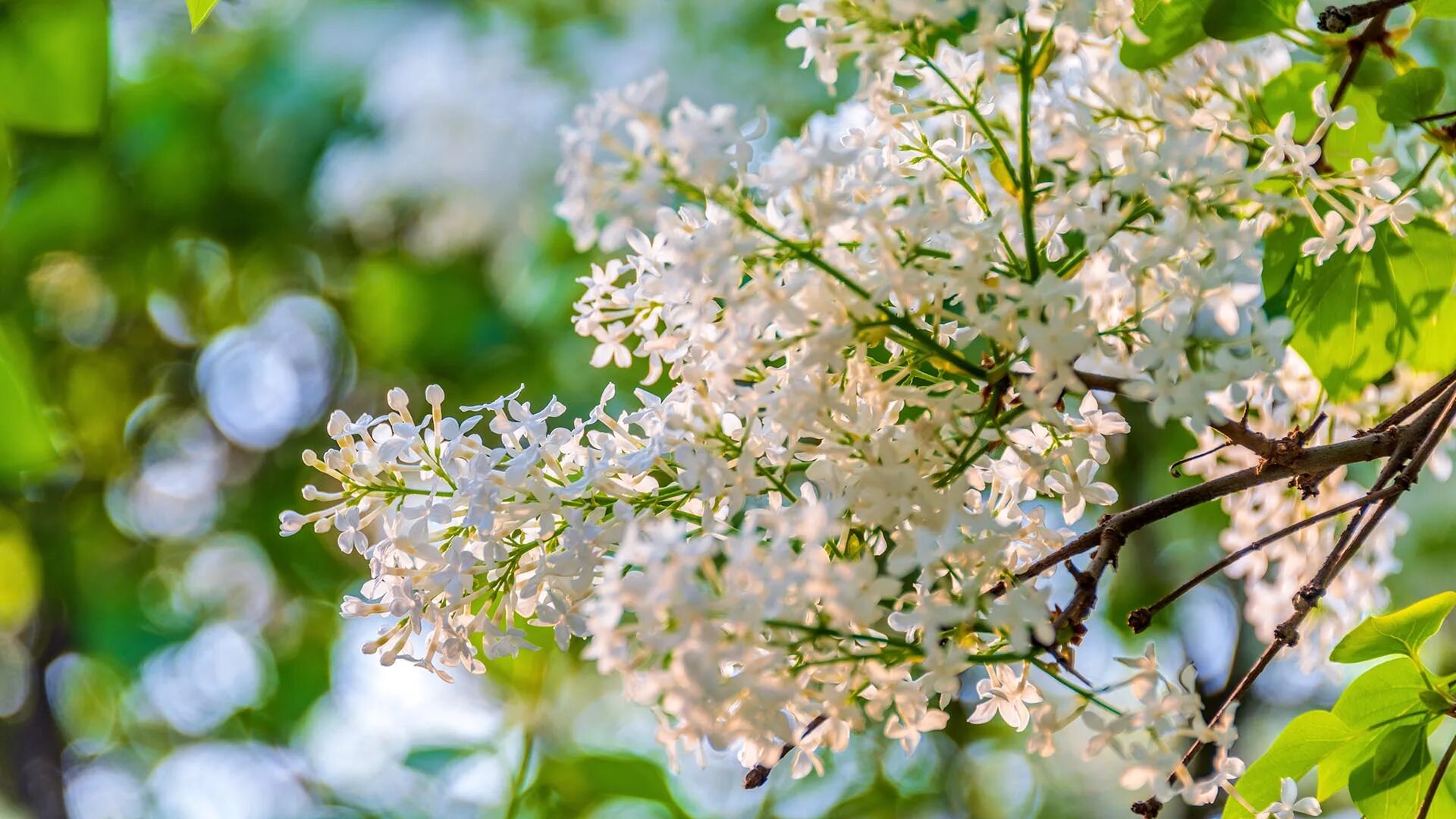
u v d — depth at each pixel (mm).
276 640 3125
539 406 2510
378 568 1395
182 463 3256
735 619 1325
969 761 3125
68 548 3092
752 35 2260
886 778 2832
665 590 1324
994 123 1387
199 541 3168
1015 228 1381
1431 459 1498
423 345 2764
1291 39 1438
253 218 2887
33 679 3148
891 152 1391
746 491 1365
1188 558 2641
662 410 1386
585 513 1386
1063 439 1388
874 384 1369
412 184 2449
